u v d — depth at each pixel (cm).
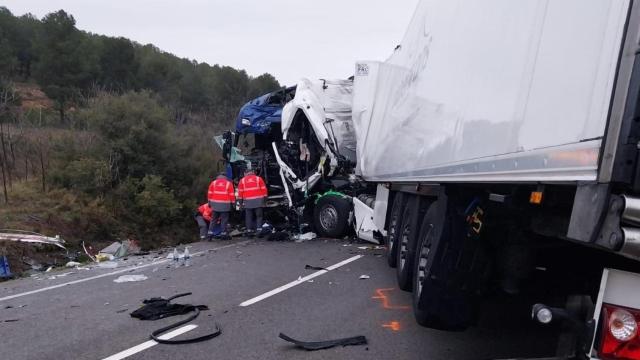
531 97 296
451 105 473
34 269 1127
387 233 987
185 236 1634
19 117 2077
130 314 673
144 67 4066
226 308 691
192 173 1867
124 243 1392
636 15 198
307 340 559
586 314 273
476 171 389
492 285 468
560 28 266
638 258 205
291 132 1469
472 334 556
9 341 584
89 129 1684
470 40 430
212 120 3369
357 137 1155
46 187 1510
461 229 466
